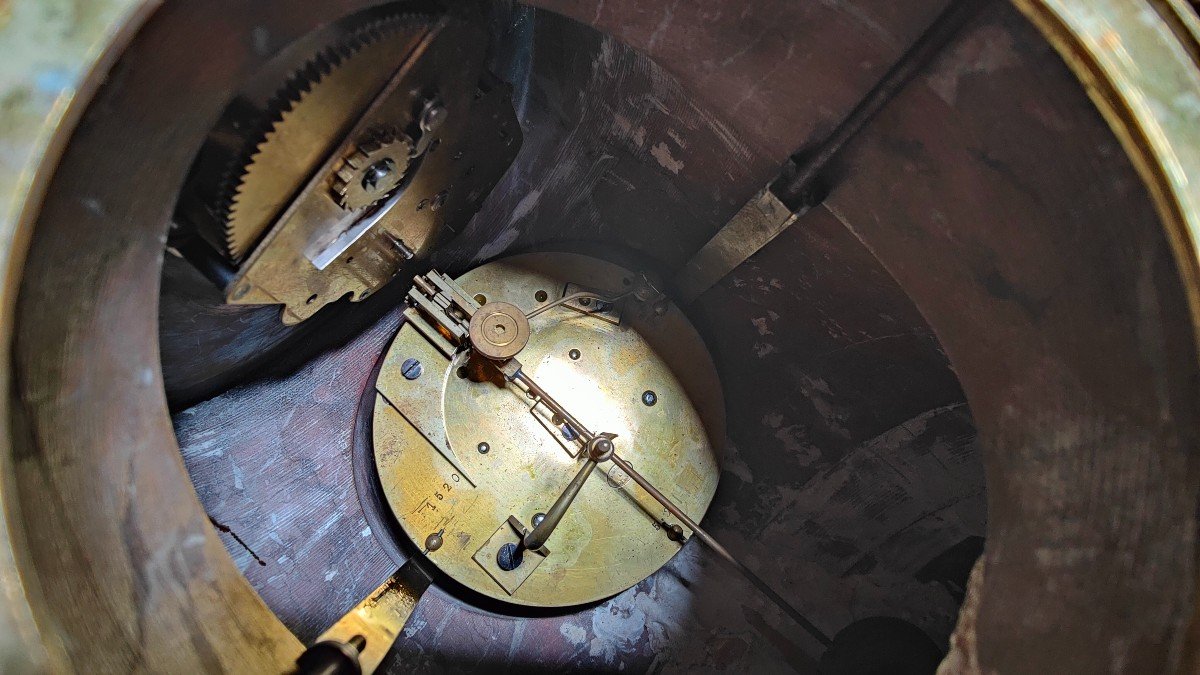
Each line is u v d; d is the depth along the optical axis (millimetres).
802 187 1233
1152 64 703
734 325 1894
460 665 1566
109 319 733
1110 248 792
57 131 570
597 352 1882
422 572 1229
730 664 1642
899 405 1604
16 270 551
